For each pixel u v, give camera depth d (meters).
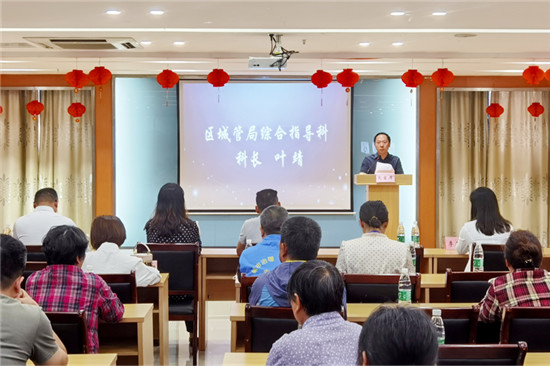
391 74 8.78
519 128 9.14
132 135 9.00
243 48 7.12
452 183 9.16
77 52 7.17
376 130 9.06
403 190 9.05
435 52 7.33
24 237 5.54
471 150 9.19
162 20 5.62
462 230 5.47
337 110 9.06
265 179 9.11
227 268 6.32
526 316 2.95
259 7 5.15
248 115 9.05
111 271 4.16
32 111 8.11
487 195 5.38
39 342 2.45
